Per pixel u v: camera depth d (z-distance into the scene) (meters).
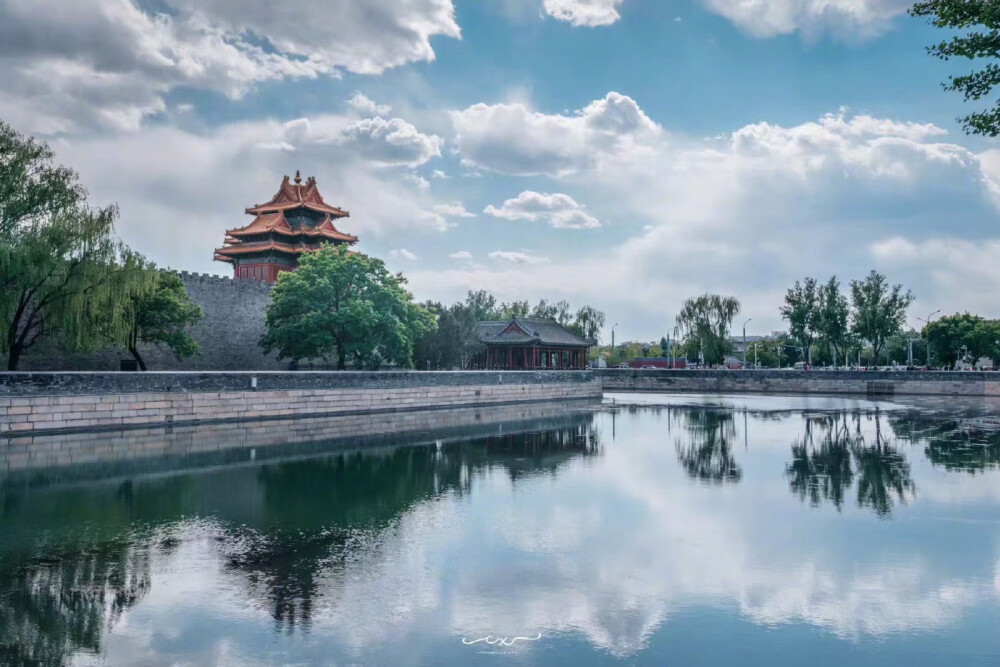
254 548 21.06
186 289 70.38
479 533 22.91
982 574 19.02
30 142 47.03
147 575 18.53
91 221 47.16
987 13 19.56
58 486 29.84
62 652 14.02
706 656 14.22
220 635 14.87
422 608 16.44
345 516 25.09
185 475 32.53
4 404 41.19
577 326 139.50
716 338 117.50
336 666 13.58
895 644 14.83
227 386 52.16
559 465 36.41
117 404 45.91
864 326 112.19
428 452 40.69
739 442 45.78
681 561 20.08
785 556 20.55
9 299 44.94
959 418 61.66
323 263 68.12
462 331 91.25
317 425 53.28
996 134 20.69
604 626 15.58
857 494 29.14
